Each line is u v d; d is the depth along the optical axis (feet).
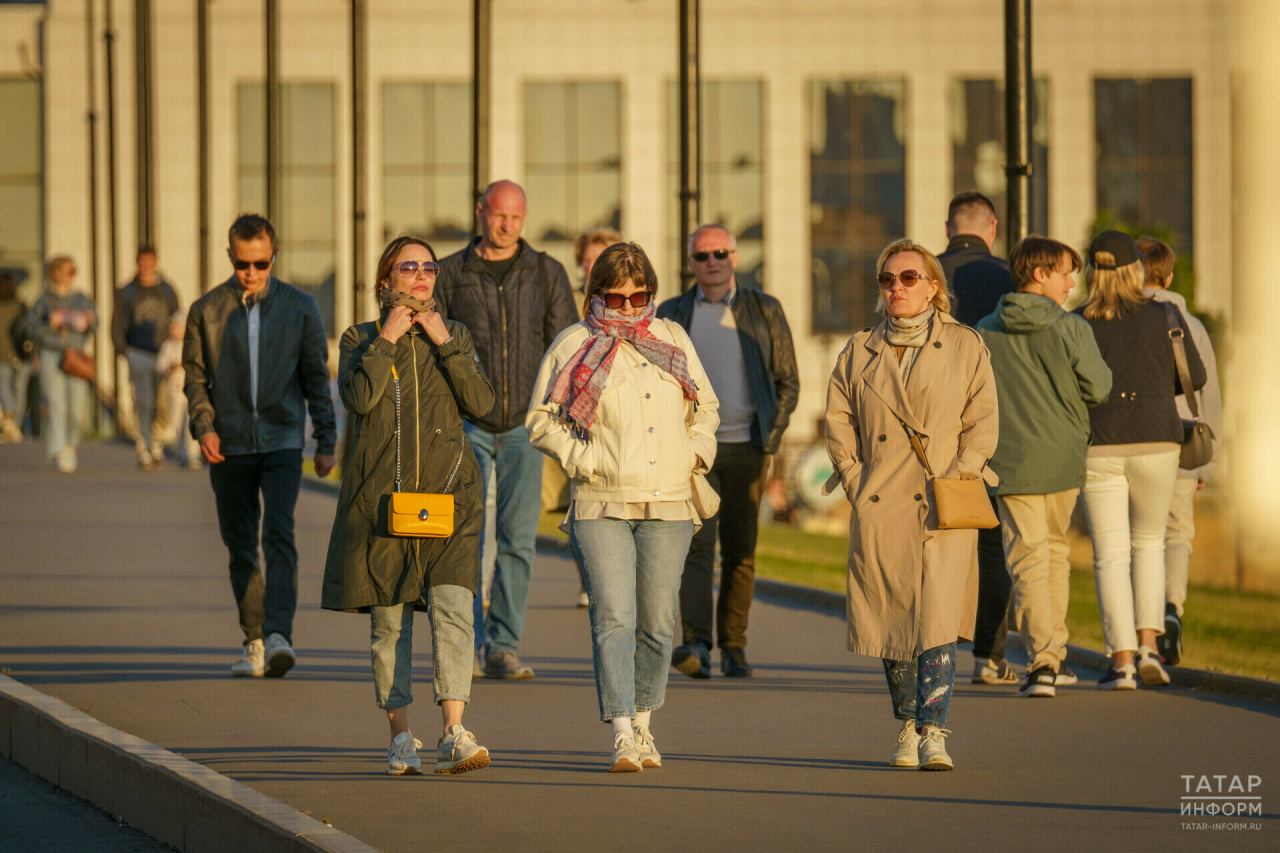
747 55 568.82
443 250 568.00
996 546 106.93
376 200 568.00
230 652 118.93
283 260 565.53
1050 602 102.32
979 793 74.74
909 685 81.10
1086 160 565.12
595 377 79.10
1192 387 107.24
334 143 565.94
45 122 562.66
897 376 80.28
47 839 74.23
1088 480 105.81
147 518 210.38
